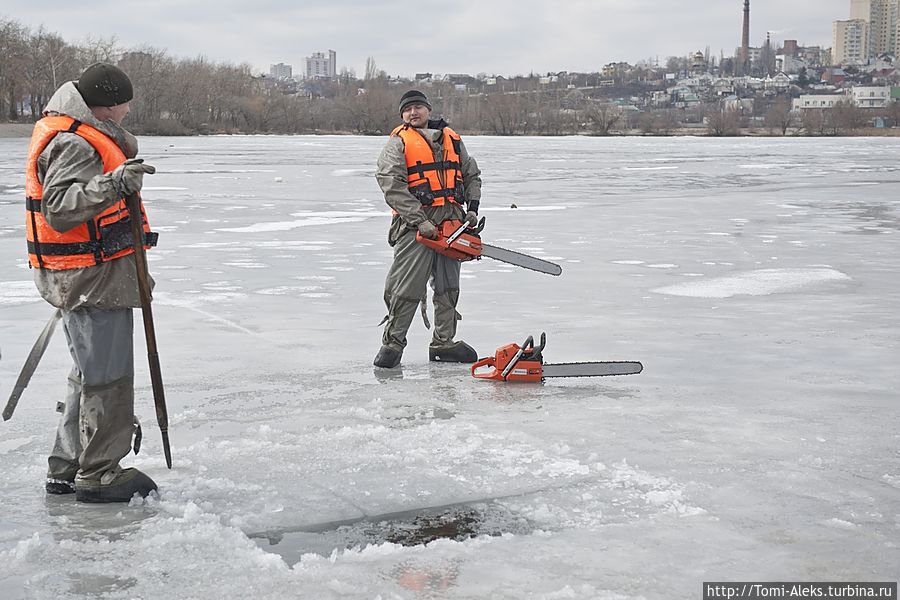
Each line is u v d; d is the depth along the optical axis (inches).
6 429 203.2
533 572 133.6
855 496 163.0
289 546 144.4
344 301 367.6
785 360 268.4
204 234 602.9
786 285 406.9
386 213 758.5
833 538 145.3
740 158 2116.1
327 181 1203.2
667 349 282.8
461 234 259.4
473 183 270.7
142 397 228.8
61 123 155.2
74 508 159.8
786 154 2397.9
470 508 158.6
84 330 159.5
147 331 164.1
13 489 169.0
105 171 156.0
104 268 158.4
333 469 177.0
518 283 414.6
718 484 168.7
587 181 1244.5
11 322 318.3
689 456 184.5
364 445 191.5
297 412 216.5
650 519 153.0
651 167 1673.2
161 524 151.2
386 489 166.6
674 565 135.9
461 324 322.7
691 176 1368.1
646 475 172.9
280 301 366.0
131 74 5137.8
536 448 189.2
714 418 211.3
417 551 140.6
